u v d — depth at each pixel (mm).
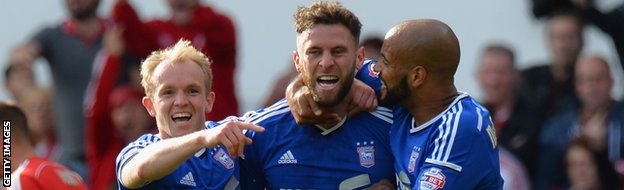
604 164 23312
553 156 23688
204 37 23797
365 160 16531
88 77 25438
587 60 23797
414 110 16094
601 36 25672
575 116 23797
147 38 23750
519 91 24219
